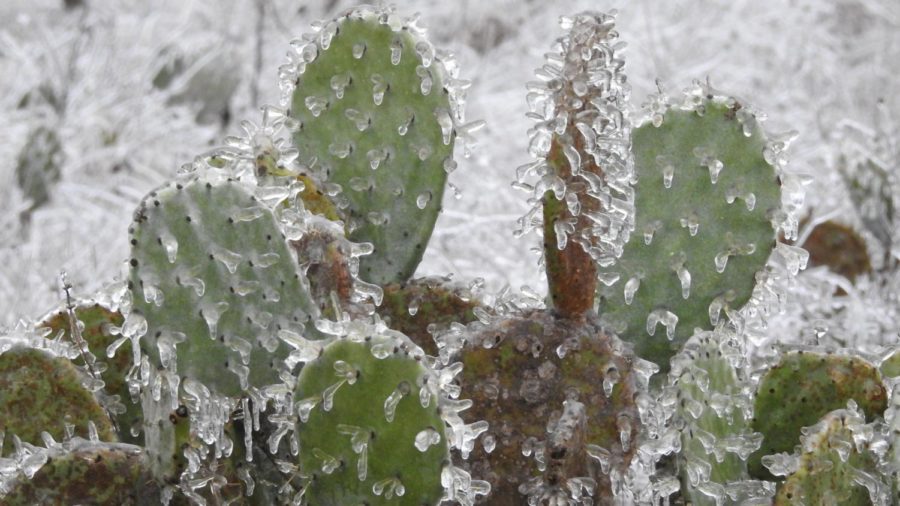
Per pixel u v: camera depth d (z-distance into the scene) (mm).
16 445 2477
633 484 2646
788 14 8180
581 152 2465
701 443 2479
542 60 7715
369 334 2383
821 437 2490
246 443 2459
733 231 2645
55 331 2650
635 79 7102
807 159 5707
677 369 2473
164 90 6879
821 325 2867
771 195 2646
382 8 2807
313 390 2389
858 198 4406
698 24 8055
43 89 6434
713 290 2645
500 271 4594
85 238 5398
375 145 2781
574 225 2463
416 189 2787
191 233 2453
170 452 2428
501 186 5250
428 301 2711
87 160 6074
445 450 2373
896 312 3967
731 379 2551
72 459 2439
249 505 2498
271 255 2482
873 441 2531
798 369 2645
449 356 2484
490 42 8086
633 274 2637
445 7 8625
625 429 2449
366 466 2379
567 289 2473
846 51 8523
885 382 2688
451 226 5020
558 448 2400
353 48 2781
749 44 7918
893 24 8594
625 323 2639
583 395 2461
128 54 7168
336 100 2787
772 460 2529
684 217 2641
